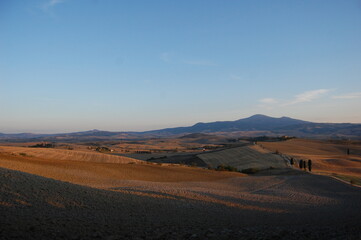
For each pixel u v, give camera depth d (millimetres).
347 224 14383
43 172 36094
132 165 58000
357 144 186375
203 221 14266
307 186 43594
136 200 18047
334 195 34469
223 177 55219
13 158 43969
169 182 42750
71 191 16500
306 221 16047
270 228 12789
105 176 41625
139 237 10023
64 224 10820
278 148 140125
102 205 15156
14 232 9234
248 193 32812
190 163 99312
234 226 13336
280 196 30984
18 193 14016
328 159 109875
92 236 9727
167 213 15594
